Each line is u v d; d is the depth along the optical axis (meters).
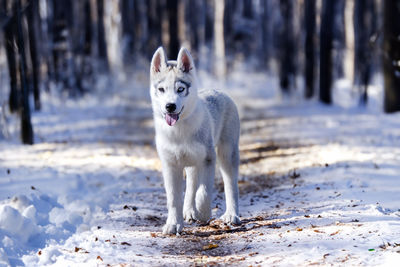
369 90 48.97
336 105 38.62
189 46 68.44
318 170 13.98
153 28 54.50
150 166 16.08
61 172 14.14
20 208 9.58
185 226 9.56
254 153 18.45
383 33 28.06
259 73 65.00
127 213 10.47
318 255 6.90
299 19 58.97
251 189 13.05
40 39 37.75
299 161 15.94
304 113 32.62
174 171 9.08
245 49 73.38
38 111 30.31
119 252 7.74
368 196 10.48
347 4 56.03
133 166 15.80
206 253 7.88
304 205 10.48
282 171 14.71
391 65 28.08
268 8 81.50
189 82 8.60
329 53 38.94
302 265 6.60
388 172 12.82
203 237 8.80
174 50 37.12
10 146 19.08
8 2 24.19
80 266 6.95
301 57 62.81
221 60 64.31
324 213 9.30
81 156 17.23
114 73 50.28
